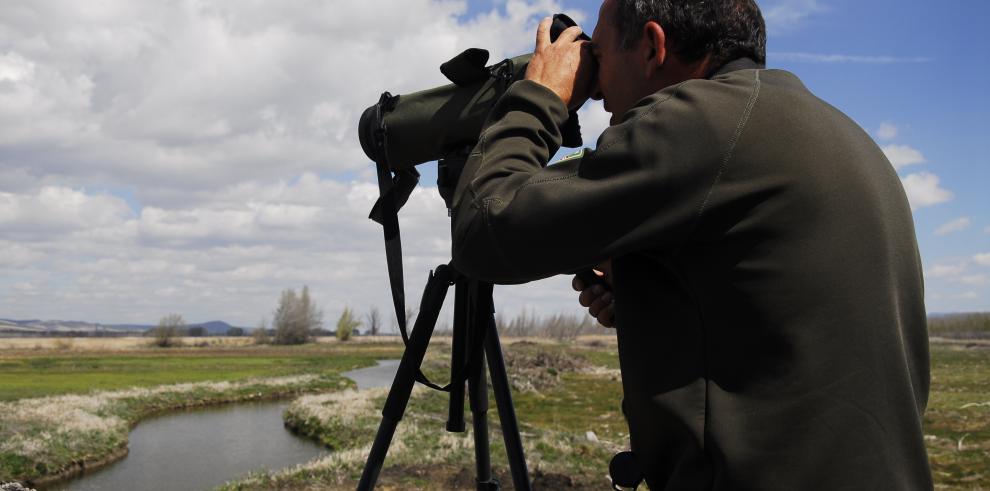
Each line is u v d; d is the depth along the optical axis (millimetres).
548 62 1561
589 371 36312
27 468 12445
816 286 1122
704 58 1386
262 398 28781
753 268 1150
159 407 24234
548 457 8797
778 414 1111
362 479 2234
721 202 1154
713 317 1192
